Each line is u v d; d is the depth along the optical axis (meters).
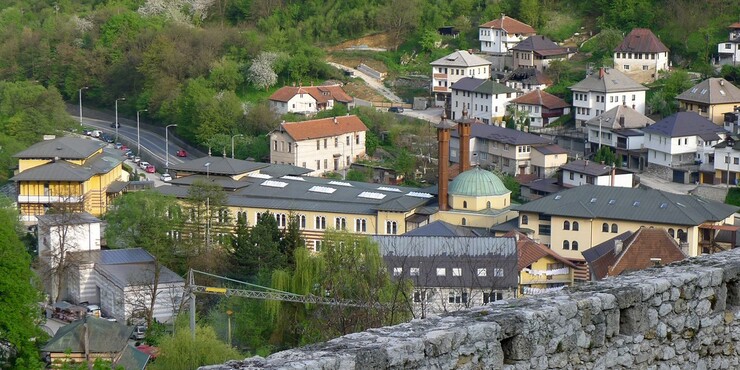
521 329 32.81
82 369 103.25
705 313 36.72
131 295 183.00
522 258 169.38
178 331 132.88
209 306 167.25
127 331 141.88
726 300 37.41
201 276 186.38
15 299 129.50
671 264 37.97
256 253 186.38
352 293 121.25
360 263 143.75
